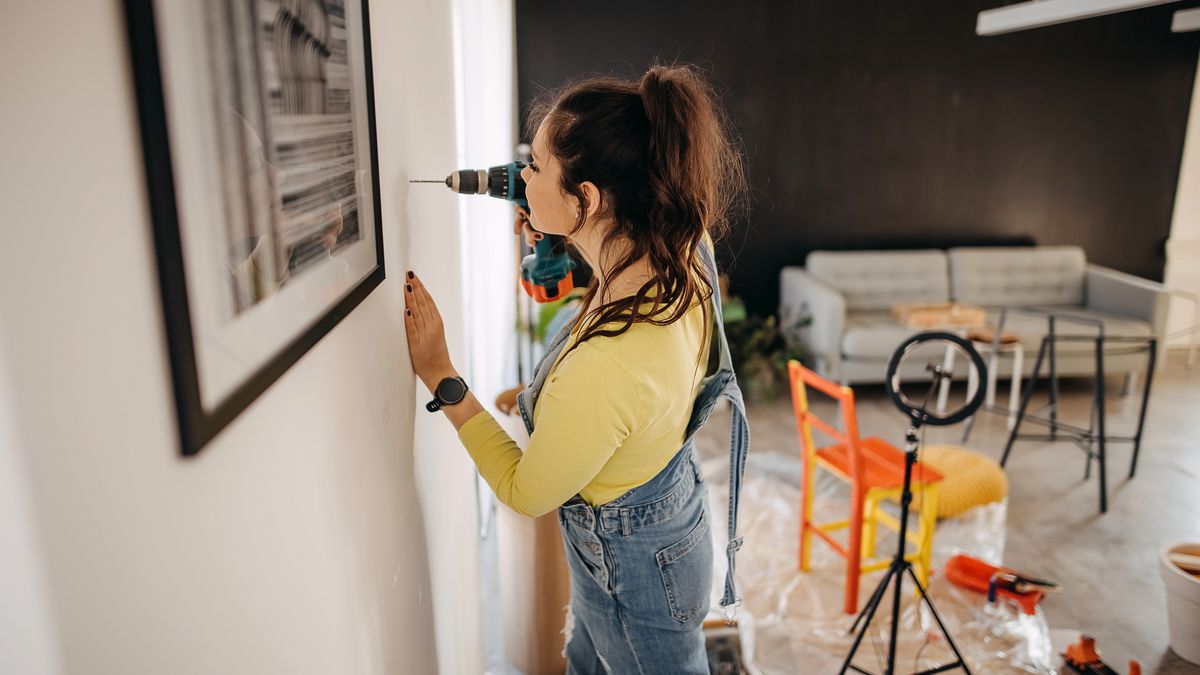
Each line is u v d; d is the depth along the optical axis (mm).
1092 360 4438
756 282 5098
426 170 1286
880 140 4938
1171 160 5125
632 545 1174
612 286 1035
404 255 1107
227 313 503
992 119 4961
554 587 2064
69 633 374
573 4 4555
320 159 683
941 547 2789
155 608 444
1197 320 5254
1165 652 2336
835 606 2473
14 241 333
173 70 429
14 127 331
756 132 4852
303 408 692
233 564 546
